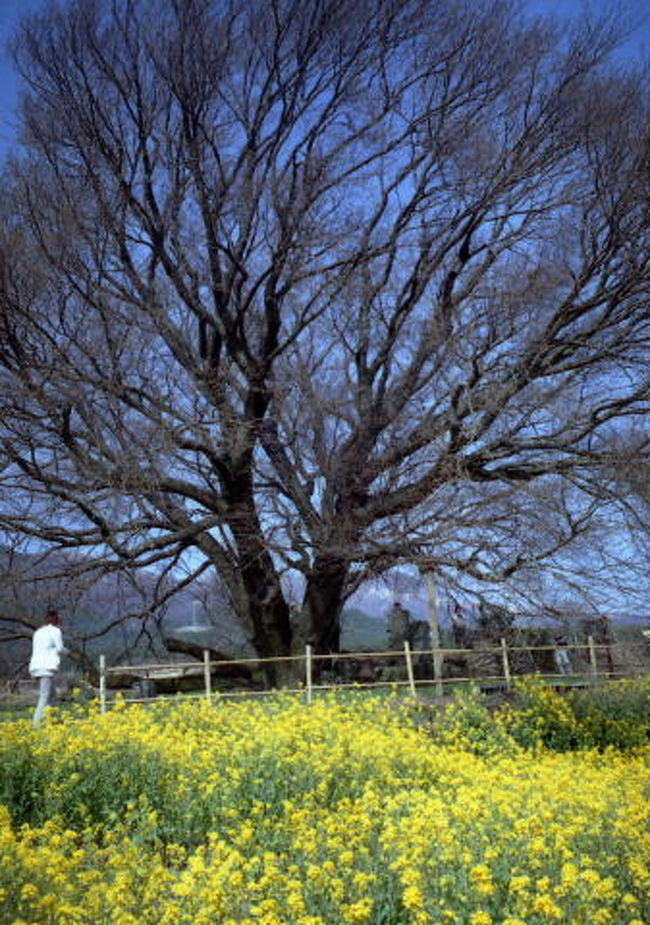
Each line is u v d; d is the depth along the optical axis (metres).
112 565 16.72
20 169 15.88
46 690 10.91
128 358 16.09
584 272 15.95
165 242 18.11
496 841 5.22
